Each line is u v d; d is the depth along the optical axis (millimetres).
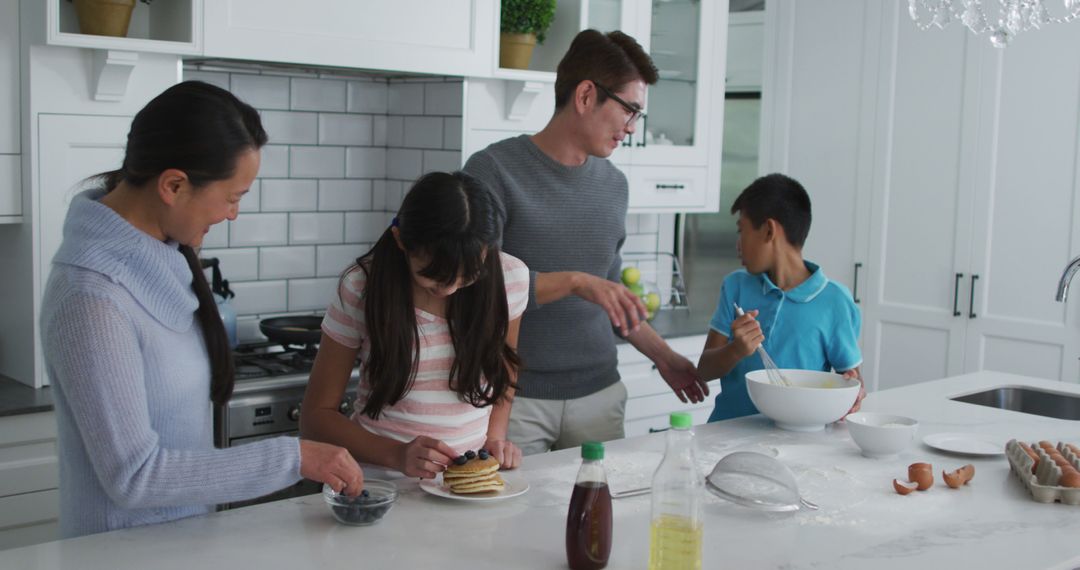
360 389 2047
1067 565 1595
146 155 1519
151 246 1554
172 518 1696
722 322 2656
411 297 1899
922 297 4125
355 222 3672
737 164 4758
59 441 1605
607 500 1509
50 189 2715
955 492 1925
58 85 2695
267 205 3451
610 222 2658
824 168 4383
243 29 2850
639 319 2268
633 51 2490
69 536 1628
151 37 2975
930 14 3982
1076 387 2934
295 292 3555
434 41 3207
